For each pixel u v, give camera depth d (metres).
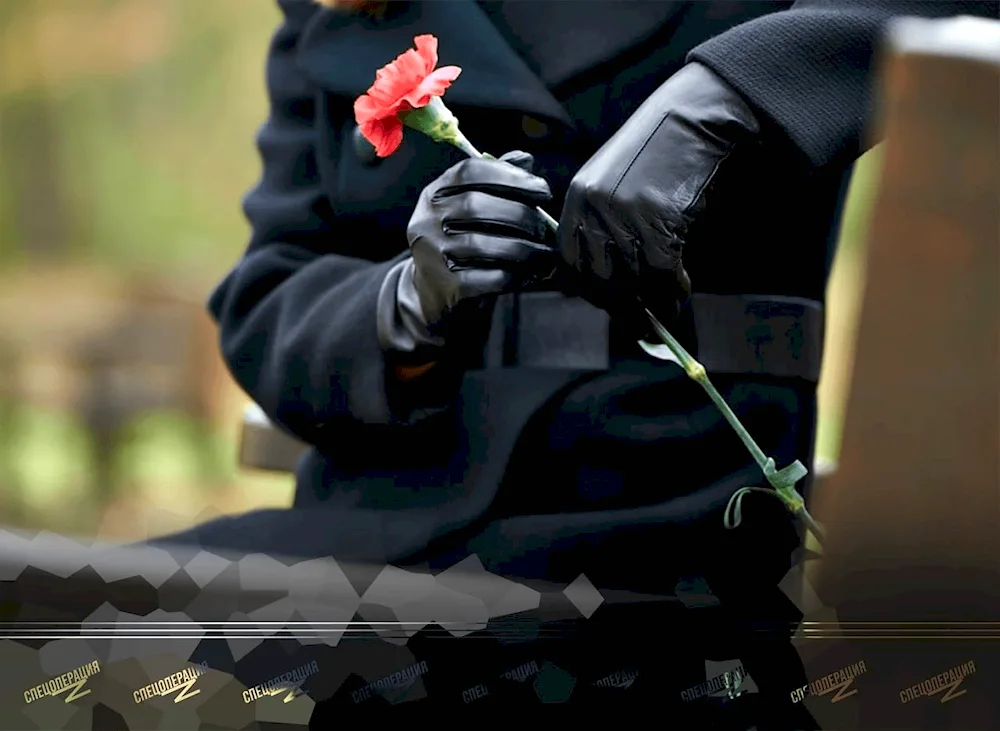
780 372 2.44
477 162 2.23
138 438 11.00
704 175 2.19
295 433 2.52
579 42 2.46
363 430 2.44
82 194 24.53
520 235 2.22
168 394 12.34
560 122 2.44
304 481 2.55
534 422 2.44
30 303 13.48
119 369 12.23
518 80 2.44
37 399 11.51
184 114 24.77
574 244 2.18
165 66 24.41
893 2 2.25
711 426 2.43
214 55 24.52
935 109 1.77
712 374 2.44
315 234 2.55
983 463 1.78
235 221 24.92
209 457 11.14
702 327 2.44
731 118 2.20
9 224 23.80
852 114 2.21
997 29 1.85
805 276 2.49
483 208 2.22
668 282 2.18
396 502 2.46
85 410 11.27
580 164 2.46
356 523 2.44
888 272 1.81
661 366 2.44
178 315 12.80
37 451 10.17
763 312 2.44
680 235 2.17
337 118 2.54
